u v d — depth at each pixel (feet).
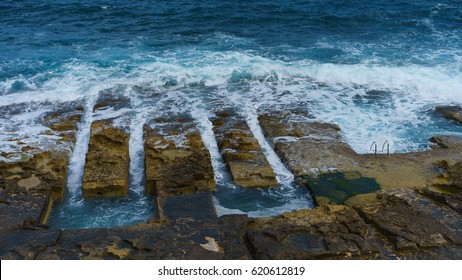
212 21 90.99
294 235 34.96
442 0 104.22
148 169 44.60
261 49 77.61
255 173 45.29
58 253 32.55
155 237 34.30
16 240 34.14
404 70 69.10
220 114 56.39
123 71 67.97
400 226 36.14
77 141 51.47
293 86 64.75
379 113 57.98
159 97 60.95
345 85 65.26
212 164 47.55
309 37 83.87
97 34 84.12
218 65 70.18
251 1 102.73
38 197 40.42
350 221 36.50
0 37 81.87
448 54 75.82
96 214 41.04
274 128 53.21
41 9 97.45
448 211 38.40
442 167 46.52
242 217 37.19
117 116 55.72
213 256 32.45
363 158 47.98
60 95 60.75
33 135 50.88
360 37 84.12
